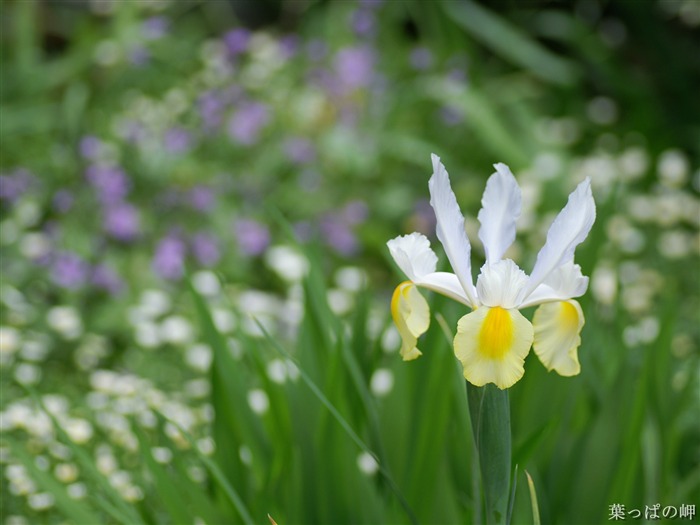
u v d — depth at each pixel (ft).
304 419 3.23
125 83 7.57
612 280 5.02
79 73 7.62
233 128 6.88
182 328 4.79
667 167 6.56
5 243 5.77
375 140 7.30
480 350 2.46
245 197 6.73
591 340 3.39
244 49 7.61
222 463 3.21
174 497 3.04
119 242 6.11
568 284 2.57
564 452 3.35
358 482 3.14
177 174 6.49
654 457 3.30
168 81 7.63
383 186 7.33
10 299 5.10
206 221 6.39
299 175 7.01
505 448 2.54
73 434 3.67
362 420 3.24
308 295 3.32
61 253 5.69
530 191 5.90
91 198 6.12
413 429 3.20
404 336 2.59
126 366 5.07
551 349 2.62
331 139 6.96
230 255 6.22
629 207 6.56
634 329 4.32
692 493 3.44
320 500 3.17
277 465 3.16
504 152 7.54
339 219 6.57
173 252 5.66
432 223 6.99
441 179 2.53
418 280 2.57
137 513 3.10
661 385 3.43
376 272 6.69
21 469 3.47
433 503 3.13
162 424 3.08
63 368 5.00
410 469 3.16
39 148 6.73
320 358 3.29
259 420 3.25
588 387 3.50
